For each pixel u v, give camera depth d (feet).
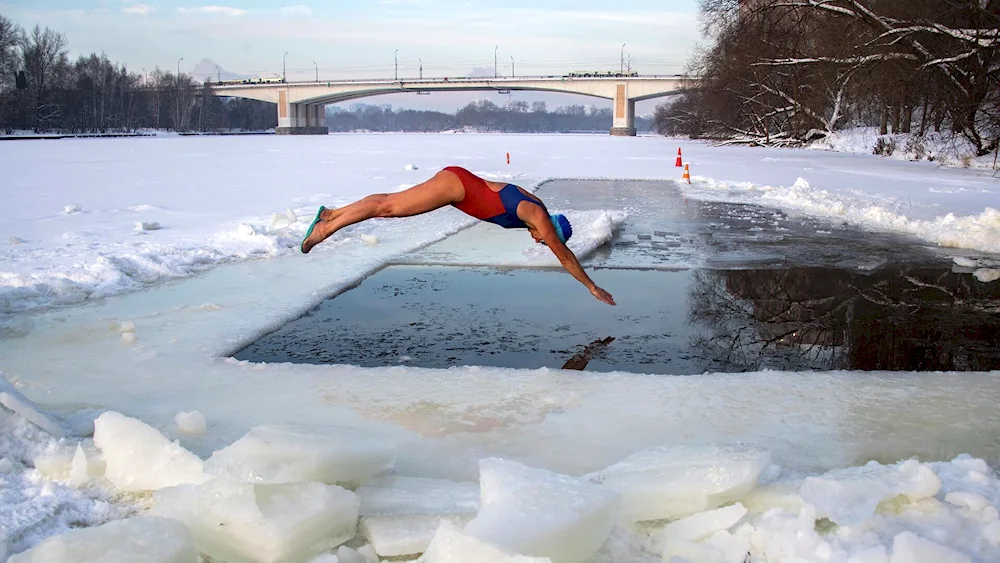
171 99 393.91
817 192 58.34
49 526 9.26
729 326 20.31
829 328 20.15
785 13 106.83
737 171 89.45
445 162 104.53
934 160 109.70
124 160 107.76
